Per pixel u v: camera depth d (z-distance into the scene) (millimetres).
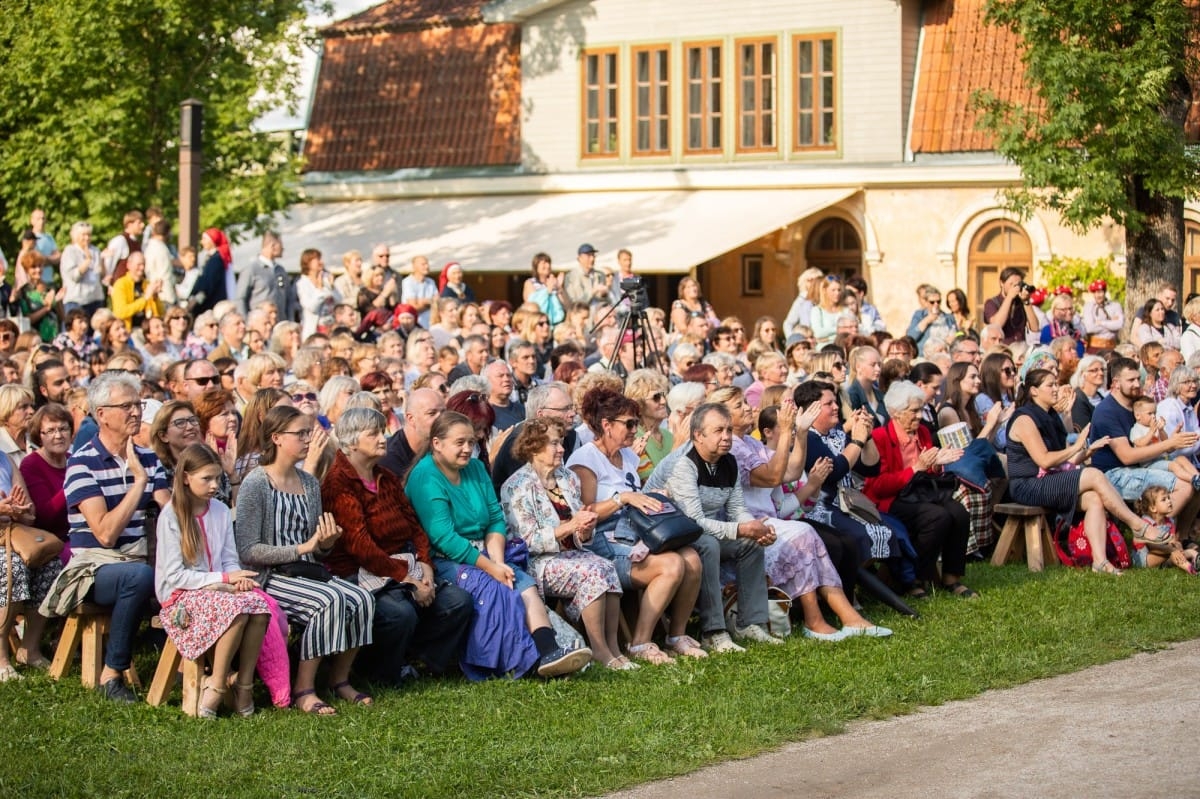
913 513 12086
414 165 31031
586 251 21422
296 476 9352
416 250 28609
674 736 8164
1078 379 15250
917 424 12516
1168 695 8891
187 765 7715
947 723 8461
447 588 9508
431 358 13906
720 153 28562
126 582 8930
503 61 30859
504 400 12219
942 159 26953
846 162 27547
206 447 8820
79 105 24984
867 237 27484
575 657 9266
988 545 13594
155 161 26062
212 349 15117
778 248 28297
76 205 25484
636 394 11766
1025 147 21609
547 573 9922
